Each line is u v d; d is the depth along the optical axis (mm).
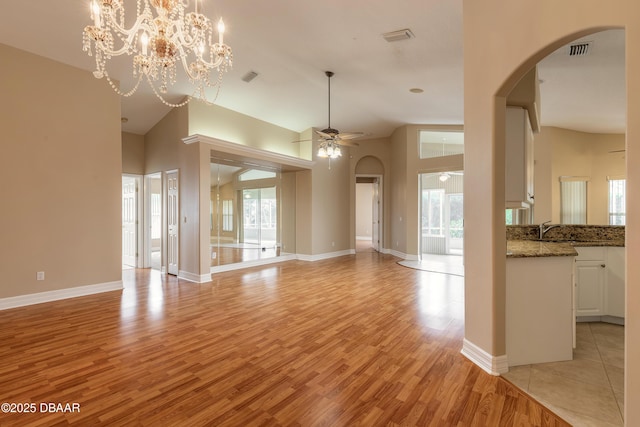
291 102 6617
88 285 4715
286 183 8125
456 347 2871
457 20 3412
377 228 9766
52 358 2643
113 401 2041
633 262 1413
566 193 6637
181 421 1843
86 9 3523
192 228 5691
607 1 1527
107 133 4926
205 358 2650
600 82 4293
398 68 4676
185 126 5867
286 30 3949
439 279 5754
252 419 1862
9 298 4027
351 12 3430
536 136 6547
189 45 3062
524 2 2025
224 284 5391
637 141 1398
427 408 1970
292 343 2955
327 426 1800
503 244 2398
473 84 2594
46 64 4328
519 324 2521
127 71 4824
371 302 4297
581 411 1936
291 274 6242
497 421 1841
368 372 2418
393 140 8906
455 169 7312
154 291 4918
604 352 2742
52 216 4375
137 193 6988
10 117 4027
